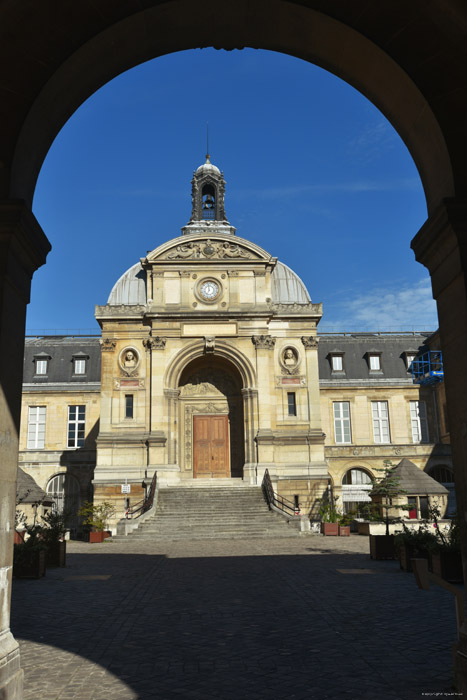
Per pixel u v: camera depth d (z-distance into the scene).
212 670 8.05
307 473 35.88
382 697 6.92
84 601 13.03
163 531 29.59
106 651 9.03
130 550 24.36
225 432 38.66
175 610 12.01
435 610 11.63
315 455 36.31
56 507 42.97
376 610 11.74
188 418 38.78
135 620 11.12
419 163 8.38
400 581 15.20
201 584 15.09
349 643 9.32
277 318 37.94
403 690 7.15
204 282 37.81
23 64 7.42
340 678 7.64
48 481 43.25
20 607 12.41
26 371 47.94
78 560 20.77
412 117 8.01
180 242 37.91
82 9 7.32
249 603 12.63
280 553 22.11
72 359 48.25
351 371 48.19
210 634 10.03
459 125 7.50
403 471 32.19
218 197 44.84
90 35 7.52
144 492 34.97
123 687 7.39
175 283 37.72
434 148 7.78
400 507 22.64
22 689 6.78
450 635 9.62
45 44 7.41
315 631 10.14
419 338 50.72
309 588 14.30
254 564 18.83
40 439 45.50
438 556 14.84
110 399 36.44
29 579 16.11
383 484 26.56
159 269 37.88
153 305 37.31
